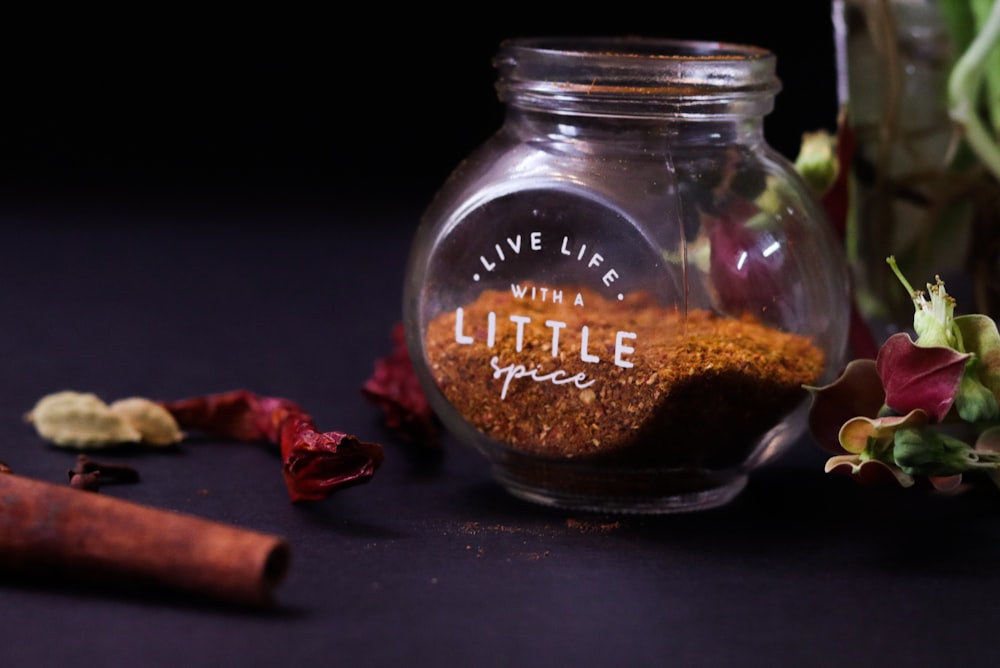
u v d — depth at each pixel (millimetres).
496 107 664
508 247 338
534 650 286
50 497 301
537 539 331
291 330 483
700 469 341
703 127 339
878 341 393
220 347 462
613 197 332
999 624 299
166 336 471
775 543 333
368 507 347
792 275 339
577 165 336
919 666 284
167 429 382
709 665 283
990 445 324
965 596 310
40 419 377
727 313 336
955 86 365
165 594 302
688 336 329
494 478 367
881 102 377
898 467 319
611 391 330
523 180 337
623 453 334
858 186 386
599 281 332
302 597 302
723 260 333
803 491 365
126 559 295
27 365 436
